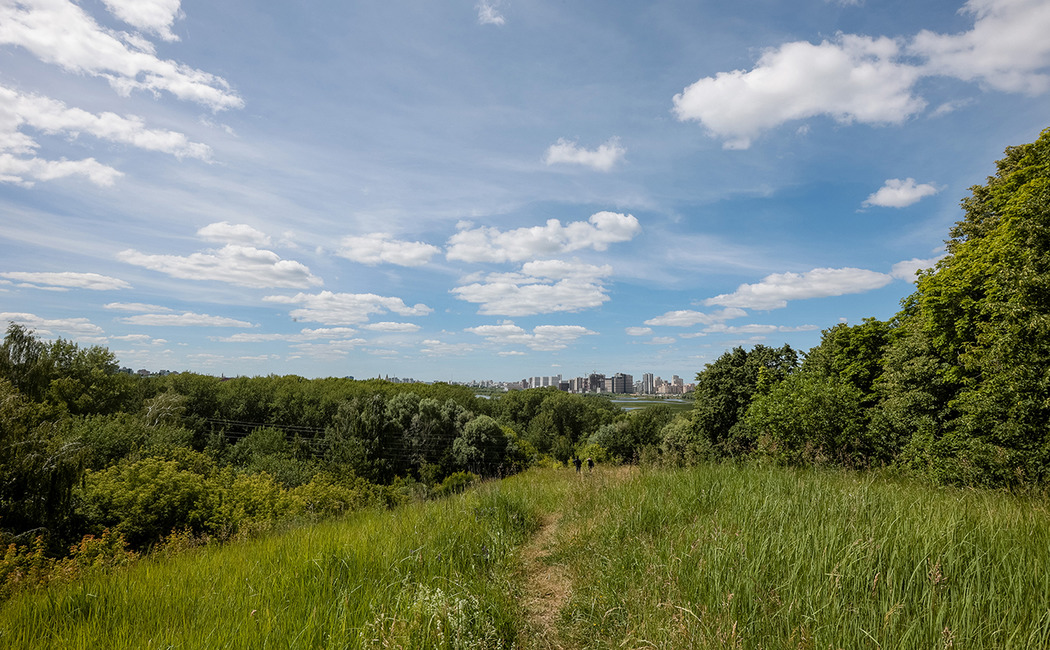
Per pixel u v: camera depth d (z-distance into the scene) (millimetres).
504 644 3572
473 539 6043
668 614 3309
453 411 70250
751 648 2891
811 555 3732
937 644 2555
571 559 5582
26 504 22672
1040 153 16453
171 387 63656
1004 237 14617
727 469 8289
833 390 18297
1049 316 11508
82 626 3307
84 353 53594
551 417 103875
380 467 53719
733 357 37125
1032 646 2551
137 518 24453
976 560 3260
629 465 11469
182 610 3523
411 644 3082
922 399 16969
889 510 4711
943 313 17141
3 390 28609
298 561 4609
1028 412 11359
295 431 73375
